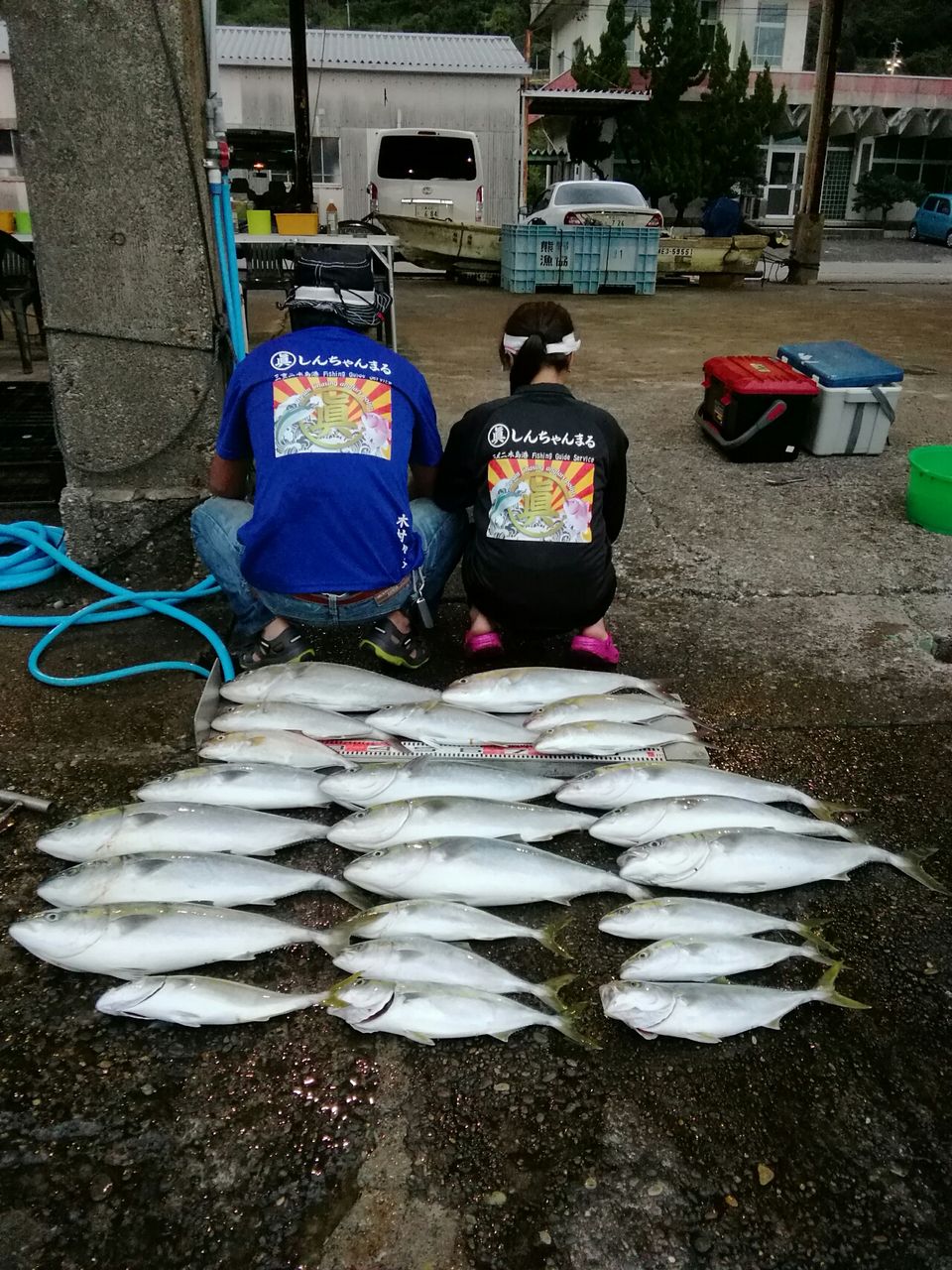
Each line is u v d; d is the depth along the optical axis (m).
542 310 2.90
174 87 3.00
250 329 8.55
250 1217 1.50
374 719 2.67
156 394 3.39
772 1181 1.58
